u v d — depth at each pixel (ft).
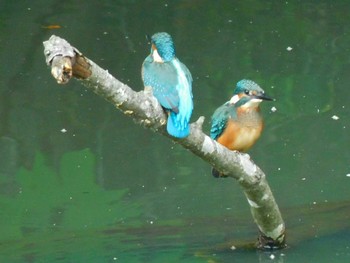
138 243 31.81
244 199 35.94
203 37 52.60
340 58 49.47
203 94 44.96
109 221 34.30
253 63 49.08
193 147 23.27
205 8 57.06
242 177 25.40
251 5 57.62
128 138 41.68
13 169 39.09
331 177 37.60
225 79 46.88
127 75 47.06
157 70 23.12
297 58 49.78
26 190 37.24
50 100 45.42
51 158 39.96
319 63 48.96
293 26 54.19
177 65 23.50
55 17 55.52
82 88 46.85
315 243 30.68
